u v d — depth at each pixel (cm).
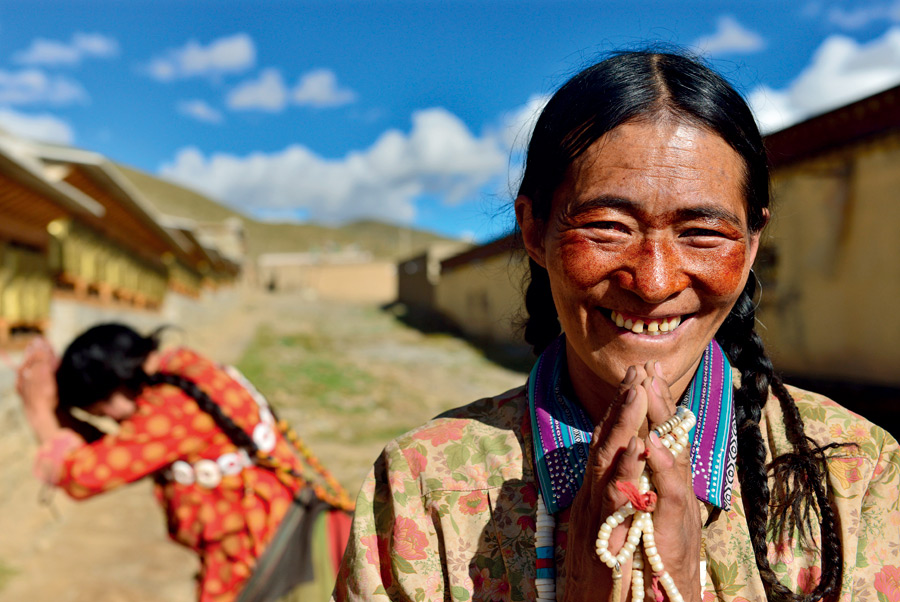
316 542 213
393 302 3294
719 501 92
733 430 98
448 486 101
